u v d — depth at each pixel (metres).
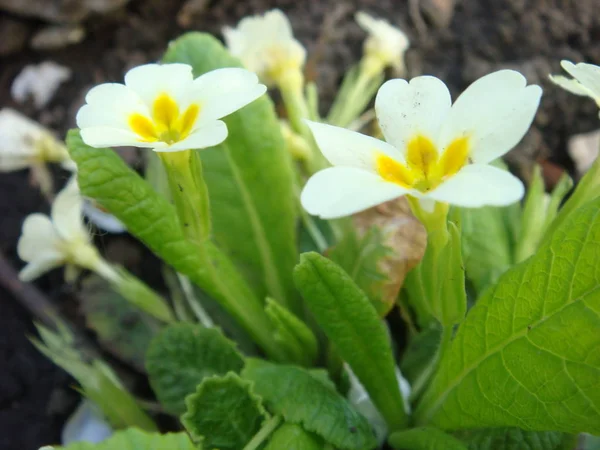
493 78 0.07
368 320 0.09
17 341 0.14
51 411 0.13
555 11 0.17
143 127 0.07
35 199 0.16
